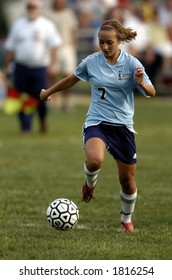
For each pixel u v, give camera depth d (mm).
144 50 79562
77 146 51938
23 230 26984
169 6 86625
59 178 38875
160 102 86438
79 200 33188
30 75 57625
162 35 81750
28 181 37844
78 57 89750
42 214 30125
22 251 24062
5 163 43938
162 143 53406
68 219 26234
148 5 82625
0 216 29672
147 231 27125
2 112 79375
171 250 24344
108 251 24047
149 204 32281
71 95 93312
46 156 46969
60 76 75312
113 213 30578
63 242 25062
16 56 57719
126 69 26594
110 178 39156
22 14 116438
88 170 26109
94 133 26500
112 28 26188
